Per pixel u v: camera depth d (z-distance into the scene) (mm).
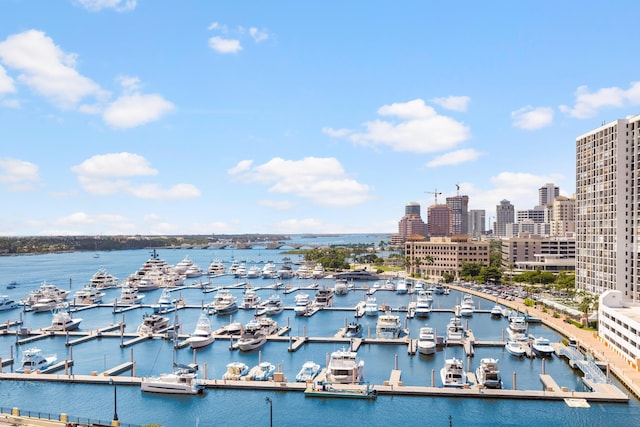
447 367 123750
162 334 186500
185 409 111188
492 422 103438
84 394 120375
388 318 186750
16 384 127062
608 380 121562
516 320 186750
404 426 102500
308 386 119875
